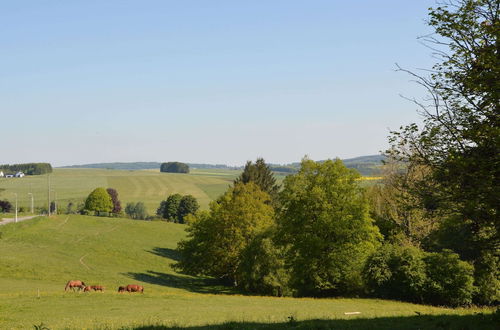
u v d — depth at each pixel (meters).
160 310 33.84
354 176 53.56
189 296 44.50
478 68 18.56
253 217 70.06
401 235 55.97
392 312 32.50
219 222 71.12
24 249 88.62
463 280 47.91
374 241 52.66
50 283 59.16
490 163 17.22
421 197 19.81
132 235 122.31
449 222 19.75
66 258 84.12
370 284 52.38
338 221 50.59
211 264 72.50
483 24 18.66
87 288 47.38
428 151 19.30
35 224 118.62
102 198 181.12
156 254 101.50
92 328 21.95
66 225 125.81
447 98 19.11
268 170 113.50
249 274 61.03
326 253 52.03
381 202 61.47
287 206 54.94
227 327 21.25
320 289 53.50
